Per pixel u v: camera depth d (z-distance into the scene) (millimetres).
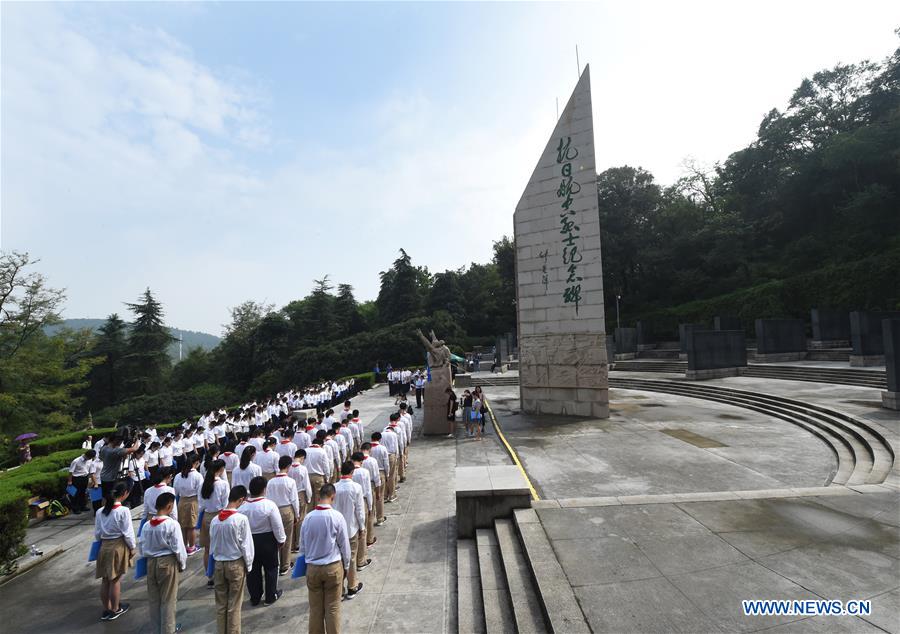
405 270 62531
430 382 17250
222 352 64875
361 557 7105
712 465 11016
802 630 4367
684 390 24625
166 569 5688
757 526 6707
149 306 54094
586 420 17906
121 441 11461
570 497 9234
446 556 7395
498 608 5566
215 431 15438
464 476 8414
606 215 54500
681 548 6105
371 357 49750
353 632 5527
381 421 20594
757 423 15891
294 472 8273
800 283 39844
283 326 58594
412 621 5715
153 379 52875
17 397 28688
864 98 43500
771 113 51312
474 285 68250
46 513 11125
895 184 39531
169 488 7480
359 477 7801
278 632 5703
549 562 5855
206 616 6242
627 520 7094
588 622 4617
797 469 10508
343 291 66375
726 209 54438
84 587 7434
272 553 6410
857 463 10477
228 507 5684
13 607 6789
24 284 30672
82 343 35281
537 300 19797
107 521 6379
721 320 33969
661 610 4773
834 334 32750
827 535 6340
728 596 4980
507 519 7664
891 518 6852
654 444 13438
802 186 45906
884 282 34531
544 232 19703
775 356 30250
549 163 19656
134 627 6160
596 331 18500
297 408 23484
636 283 57469
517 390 29547
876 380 20250
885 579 5195
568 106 19266
